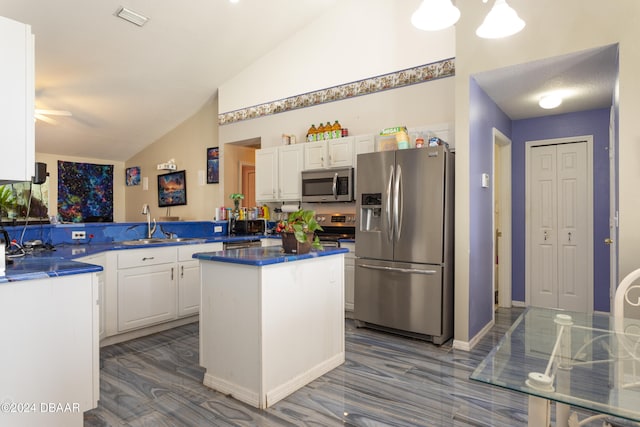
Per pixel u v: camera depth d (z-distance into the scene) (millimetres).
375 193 3555
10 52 1669
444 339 3240
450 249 3326
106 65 4535
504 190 4406
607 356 1297
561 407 1400
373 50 4352
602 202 3922
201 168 6289
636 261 2354
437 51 3908
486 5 2979
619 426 1569
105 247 3115
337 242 4062
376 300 3537
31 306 1646
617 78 2561
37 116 4664
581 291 4051
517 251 4430
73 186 6934
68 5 3564
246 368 2209
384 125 4250
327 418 2033
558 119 4164
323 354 2613
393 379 2531
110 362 2793
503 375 1137
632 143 2373
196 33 4465
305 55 4930
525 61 2787
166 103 5844
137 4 3799
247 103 5531
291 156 4742
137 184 7430
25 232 3080
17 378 1604
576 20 2594
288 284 2311
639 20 2383
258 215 5250
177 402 2197
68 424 1757
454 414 2084
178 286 3615
